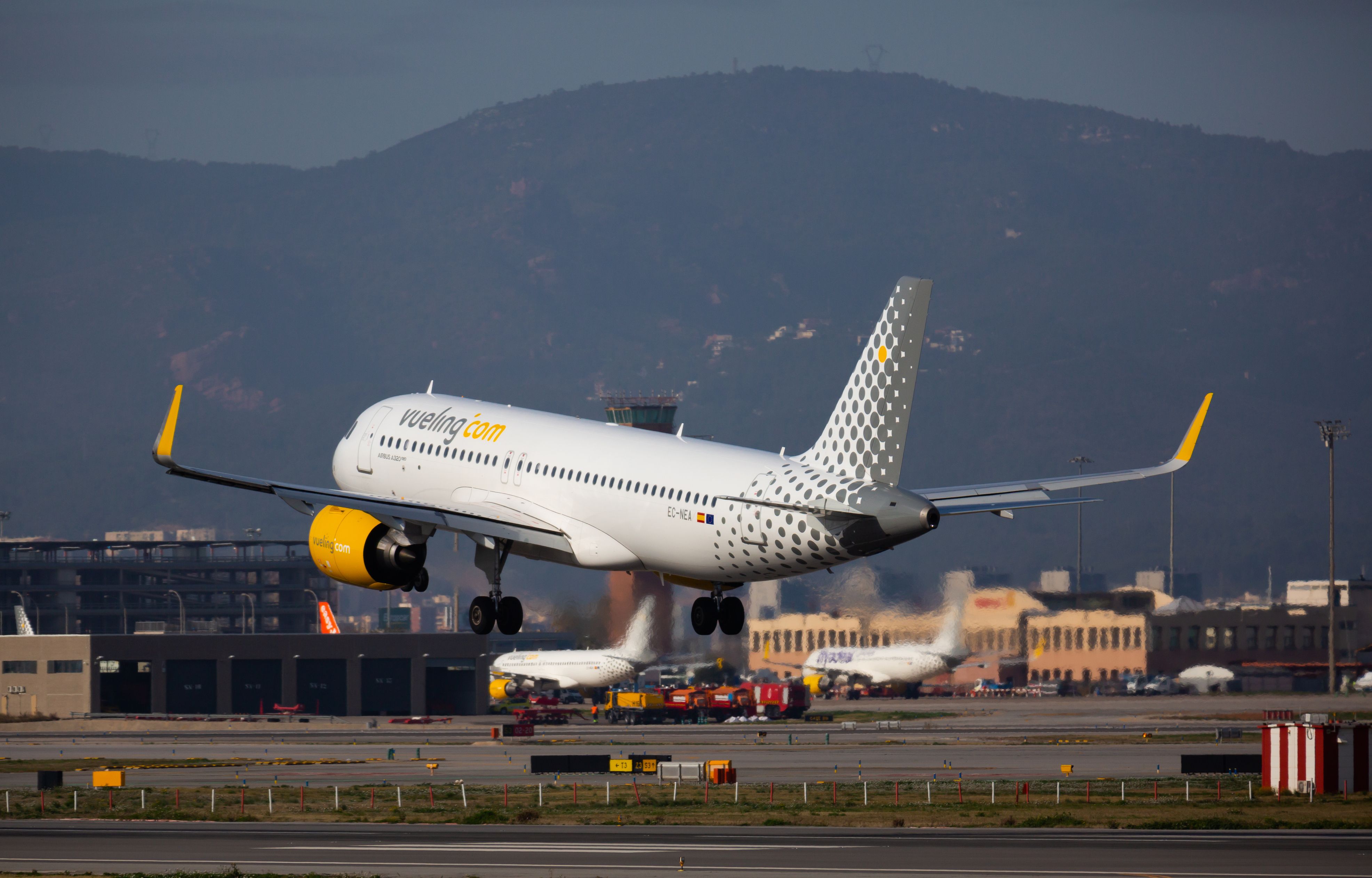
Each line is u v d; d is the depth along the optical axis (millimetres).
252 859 141000
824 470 155625
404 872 128500
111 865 138125
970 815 178500
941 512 158250
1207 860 131625
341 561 176000
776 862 132375
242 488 163875
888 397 151250
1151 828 163500
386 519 173625
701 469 163250
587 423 180875
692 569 164500
